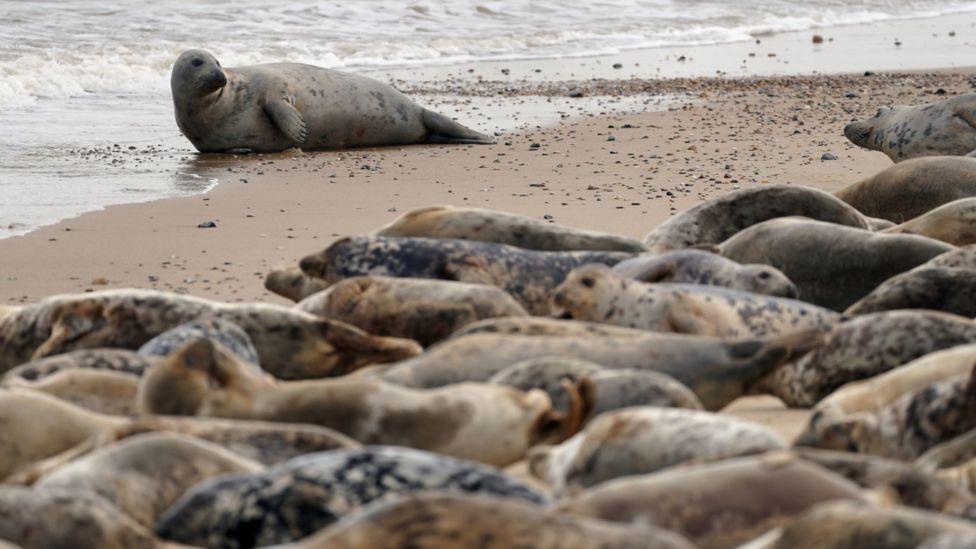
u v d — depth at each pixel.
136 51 88.00
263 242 41.34
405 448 17.95
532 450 18.73
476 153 60.34
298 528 15.18
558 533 12.18
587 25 121.62
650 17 130.62
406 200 48.22
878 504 13.93
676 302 26.83
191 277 36.75
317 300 28.41
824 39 123.81
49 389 20.55
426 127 66.38
